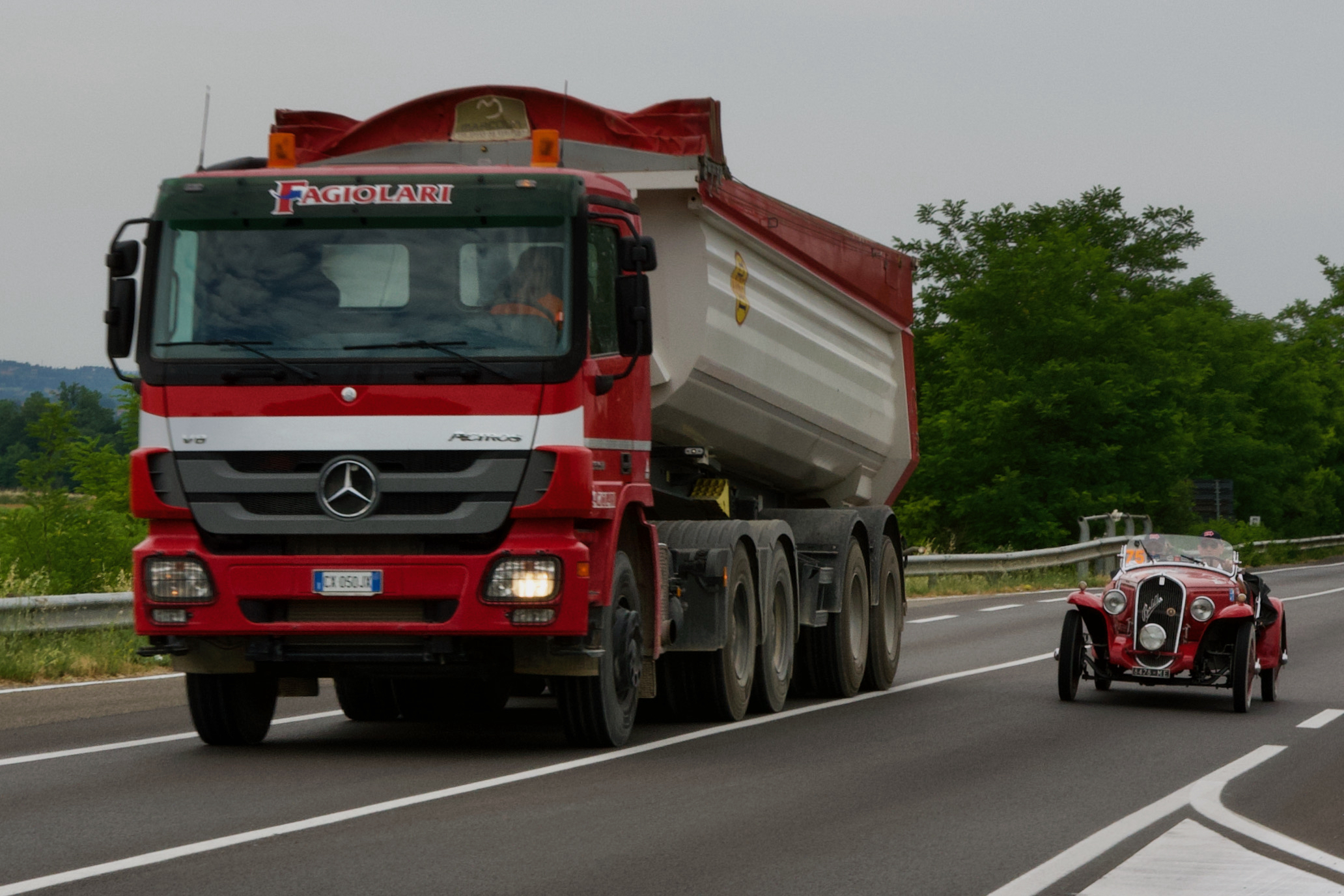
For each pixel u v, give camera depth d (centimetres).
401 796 1667
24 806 1592
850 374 3069
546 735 2259
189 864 1312
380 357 1877
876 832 1521
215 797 1655
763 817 1593
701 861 1363
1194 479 11512
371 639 1895
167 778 1784
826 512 2922
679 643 2328
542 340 1883
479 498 1866
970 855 1418
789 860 1381
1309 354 15288
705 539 2392
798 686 2897
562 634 1892
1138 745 2238
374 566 1869
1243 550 9506
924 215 12662
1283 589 7019
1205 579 2825
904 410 3338
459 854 1370
